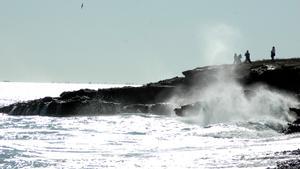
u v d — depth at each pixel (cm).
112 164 14200
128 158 15000
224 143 17112
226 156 14212
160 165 13612
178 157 14625
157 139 19150
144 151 16212
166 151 15975
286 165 12250
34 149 17088
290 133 19712
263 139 17838
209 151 15375
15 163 14738
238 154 14400
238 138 18575
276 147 15338
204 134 19975
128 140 19050
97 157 15375
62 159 15200
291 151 14288
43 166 14300
